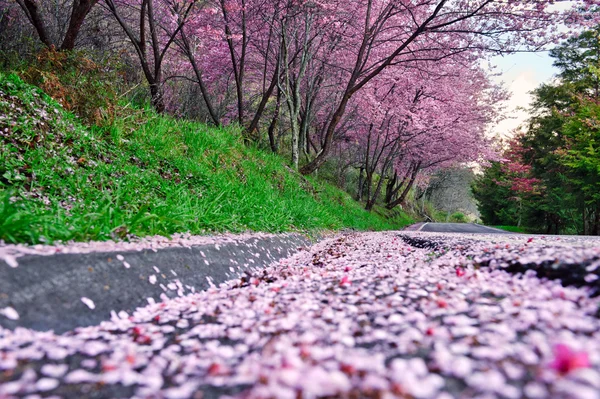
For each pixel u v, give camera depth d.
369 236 11.07
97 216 3.41
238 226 5.99
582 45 25.89
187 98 14.83
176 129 8.61
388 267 3.84
